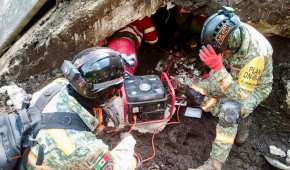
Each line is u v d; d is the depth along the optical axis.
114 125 2.38
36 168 2.10
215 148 3.01
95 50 2.20
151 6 3.48
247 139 3.68
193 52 4.26
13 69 3.53
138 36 3.83
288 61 3.64
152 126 3.40
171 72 4.06
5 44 3.93
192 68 4.07
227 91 2.89
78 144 2.07
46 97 2.18
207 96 3.30
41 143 2.06
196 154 3.54
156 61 4.20
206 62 2.82
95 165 2.12
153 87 3.03
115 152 2.46
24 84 3.57
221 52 2.78
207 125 3.72
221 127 2.96
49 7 3.81
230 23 2.72
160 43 4.38
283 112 3.67
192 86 3.35
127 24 3.52
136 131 3.58
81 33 3.39
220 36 2.71
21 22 3.71
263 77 3.08
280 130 3.74
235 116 2.87
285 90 3.60
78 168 2.11
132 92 2.97
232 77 2.99
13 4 3.93
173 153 3.52
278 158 3.53
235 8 3.38
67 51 3.46
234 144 3.64
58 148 2.05
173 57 4.21
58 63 3.52
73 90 2.17
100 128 2.36
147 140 3.57
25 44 3.46
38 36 3.43
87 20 3.33
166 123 3.55
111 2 3.30
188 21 4.38
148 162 3.45
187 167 3.43
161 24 4.52
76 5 3.42
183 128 3.68
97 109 2.22
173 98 3.25
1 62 3.72
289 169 3.40
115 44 3.58
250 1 3.34
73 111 2.13
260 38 2.94
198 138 3.65
